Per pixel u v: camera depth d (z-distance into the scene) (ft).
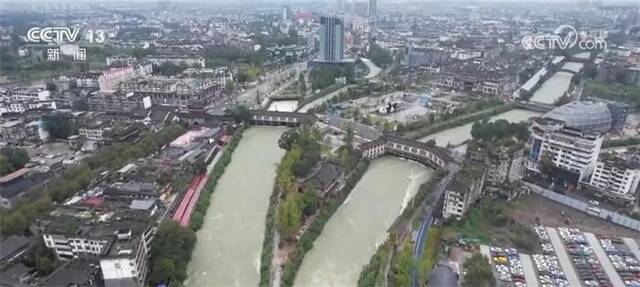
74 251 607.78
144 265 592.60
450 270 597.11
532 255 639.76
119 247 560.20
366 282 563.07
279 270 609.42
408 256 571.69
